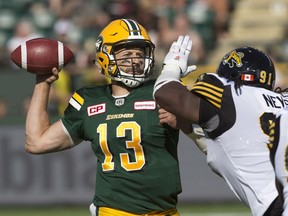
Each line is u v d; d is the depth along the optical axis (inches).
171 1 1397.6
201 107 438.9
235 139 437.7
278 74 1095.0
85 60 1152.2
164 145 496.7
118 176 498.3
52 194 981.8
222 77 456.4
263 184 434.6
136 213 499.8
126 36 501.7
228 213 944.3
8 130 980.6
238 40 1406.3
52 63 516.4
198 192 987.9
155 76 1135.6
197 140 499.8
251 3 1508.4
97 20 1306.6
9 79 1059.9
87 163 982.4
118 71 503.8
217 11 1434.5
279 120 403.9
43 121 524.7
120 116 499.8
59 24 1312.7
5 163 979.9
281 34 1446.9
